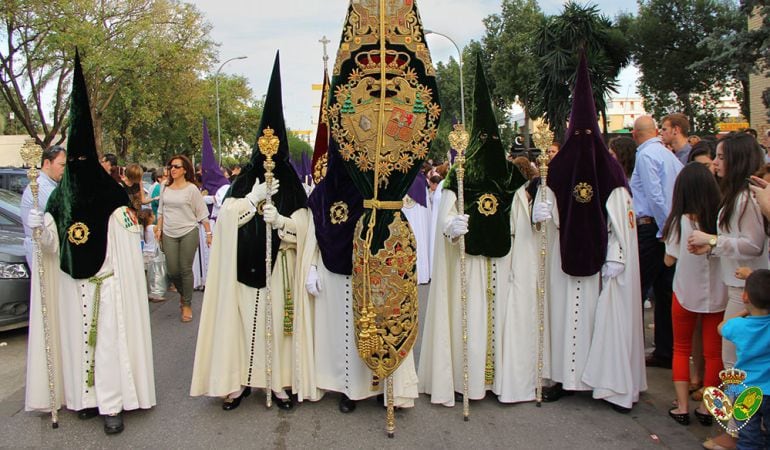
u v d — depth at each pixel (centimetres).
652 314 737
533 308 474
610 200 454
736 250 367
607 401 459
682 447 396
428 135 423
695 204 408
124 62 2380
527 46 2516
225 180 984
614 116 7519
